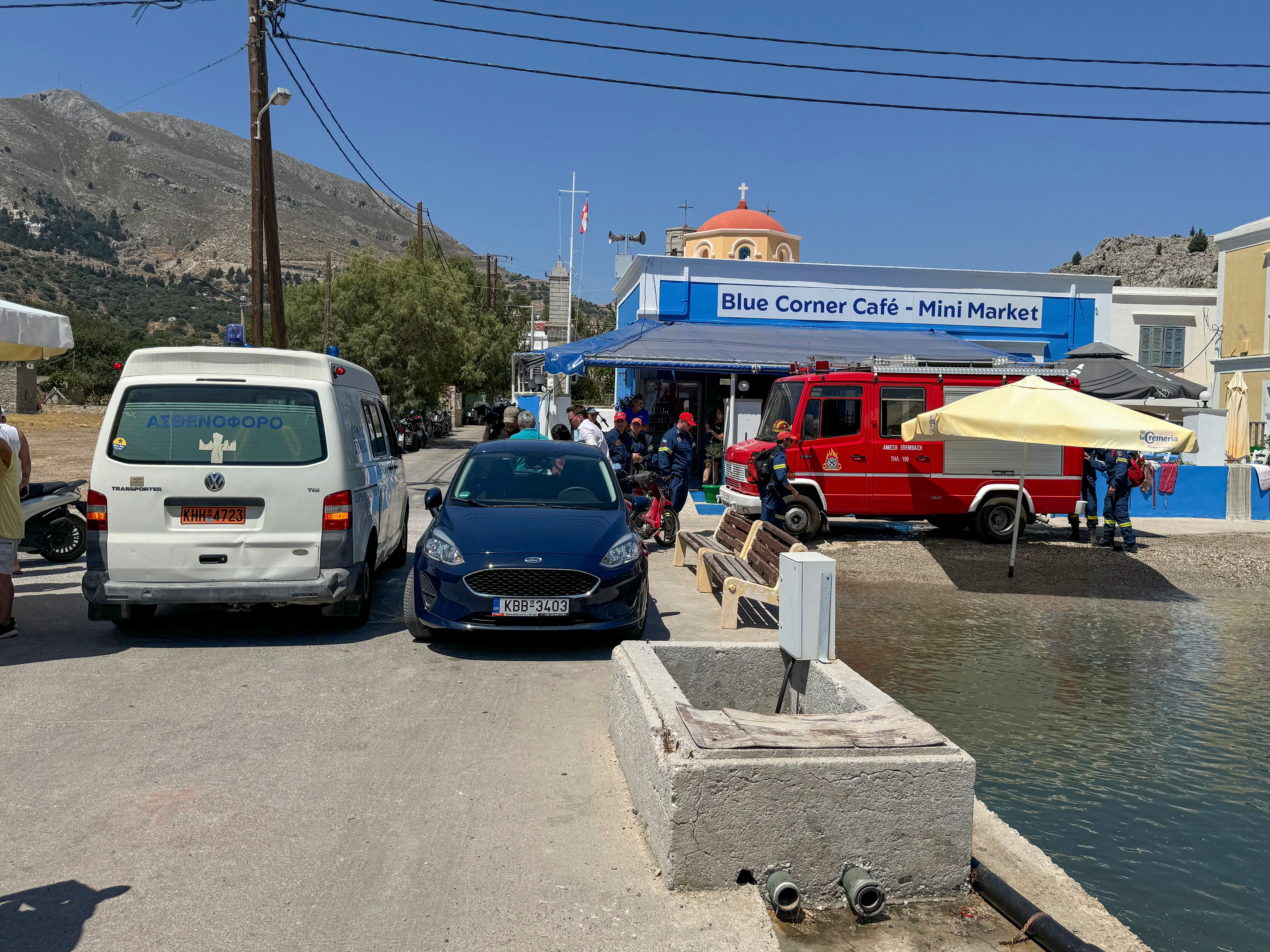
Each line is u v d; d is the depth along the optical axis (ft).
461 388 199.93
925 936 10.68
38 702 18.11
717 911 10.68
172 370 22.88
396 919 10.43
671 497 42.68
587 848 12.25
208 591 22.27
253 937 10.03
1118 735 19.93
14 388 151.84
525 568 21.57
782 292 77.51
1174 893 13.41
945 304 79.61
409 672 20.76
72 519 34.45
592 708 18.38
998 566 41.29
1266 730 20.39
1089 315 81.51
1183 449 32.99
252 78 54.44
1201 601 35.65
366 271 134.31
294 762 15.19
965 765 11.43
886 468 44.88
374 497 26.53
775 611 28.60
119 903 10.69
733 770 11.10
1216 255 287.89
